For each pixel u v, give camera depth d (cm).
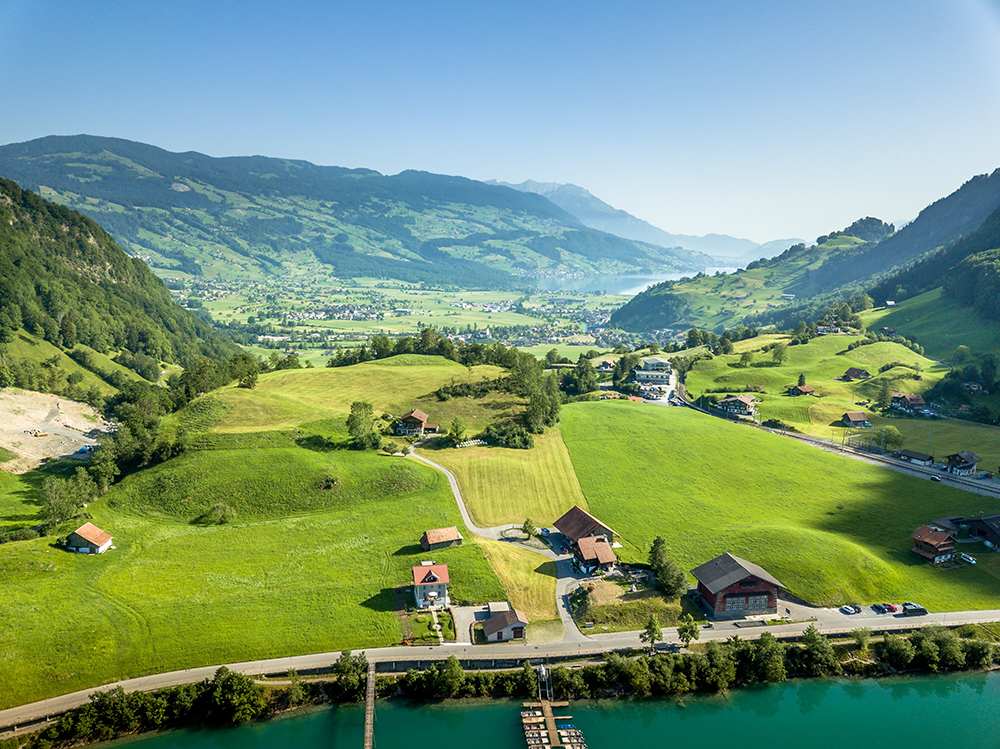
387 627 10938
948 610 11962
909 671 10694
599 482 17350
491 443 19588
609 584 12444
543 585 12519
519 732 9250
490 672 10094
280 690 9575
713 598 11712
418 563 12694
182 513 14525
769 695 10231
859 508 15888
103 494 15400
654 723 9606
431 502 15400
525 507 15825
